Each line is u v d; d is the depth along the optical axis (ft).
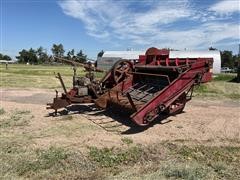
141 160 22.93
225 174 20.58
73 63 39.27
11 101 47.29
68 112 38.68
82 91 37.06
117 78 38.17
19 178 19.53
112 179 19.52
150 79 37.19
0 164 21.24
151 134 29.63
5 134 28.86
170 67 32.37
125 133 29.84
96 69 40.42
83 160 22.49
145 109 29.60
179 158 23.41
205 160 23.18
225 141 27.89
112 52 188.03
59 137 28.17
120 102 33.83
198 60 34.04
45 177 19.80
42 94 55.72
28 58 429.79
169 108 35.94
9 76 99.76
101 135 28.99
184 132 30.50
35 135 28.68
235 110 41.78
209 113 39.22
